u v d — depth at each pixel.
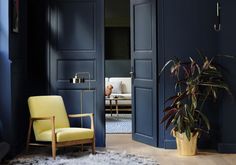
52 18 6.35
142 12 6.50
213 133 6.07
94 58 6.36
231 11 5.90
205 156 5.68
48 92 6.38
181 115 5.64
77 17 6.34
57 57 6.37
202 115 5.71
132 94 6.79
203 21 6.10
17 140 5.75
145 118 6.50
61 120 5.92
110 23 10.77
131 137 7.12
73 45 6.36
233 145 5.91
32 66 6.36
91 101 6.37
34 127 5.66
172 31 6.16
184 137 5.66
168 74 6.18
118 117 9.62
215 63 5.92
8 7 5.37
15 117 5.64
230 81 5.92
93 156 5.54
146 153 5.85
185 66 6.08
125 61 10.72
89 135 5.64
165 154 5.80
